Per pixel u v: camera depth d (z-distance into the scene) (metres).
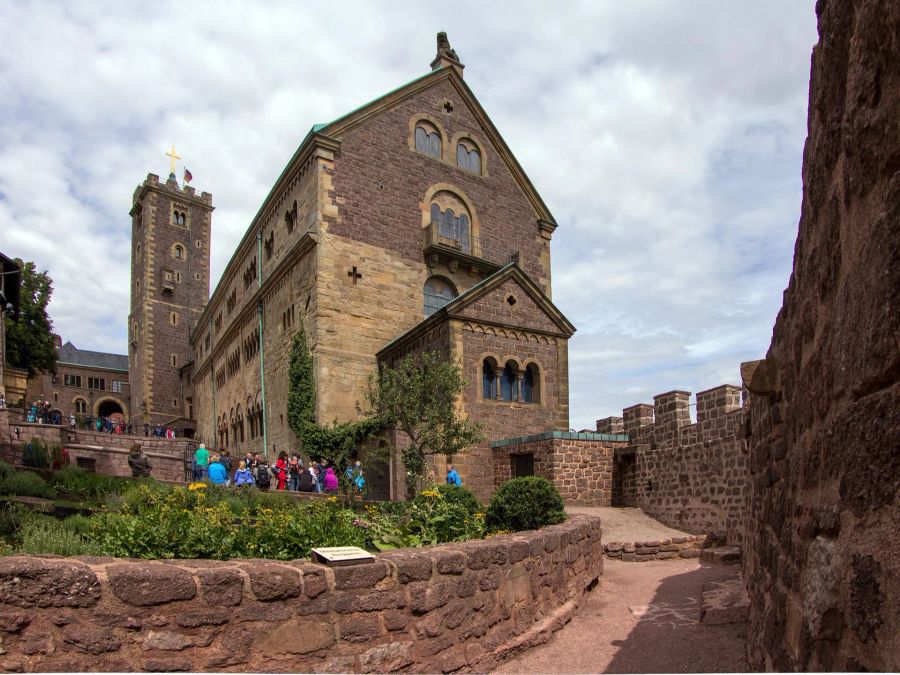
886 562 2.20
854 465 2.58
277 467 25.86
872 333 2.36
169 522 8.20
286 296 34.53
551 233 42.41
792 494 4.32
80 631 4.30
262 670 5.08
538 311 28.75
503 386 27.52
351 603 5.80
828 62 3.13
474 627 7.31
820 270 3.40
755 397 7.45
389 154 34.66
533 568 9.06
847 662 2.60
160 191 79.62
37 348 57.06
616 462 23.00
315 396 30.11
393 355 30.53
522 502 13.96
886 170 2.26
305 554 8.60
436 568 6.76
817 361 3.46
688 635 8.88
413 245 34.59
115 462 24.62
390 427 26.41
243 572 5.14
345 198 32.38
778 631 4.69
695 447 18.52
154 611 4.63
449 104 38.25
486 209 38.91
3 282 36.94
